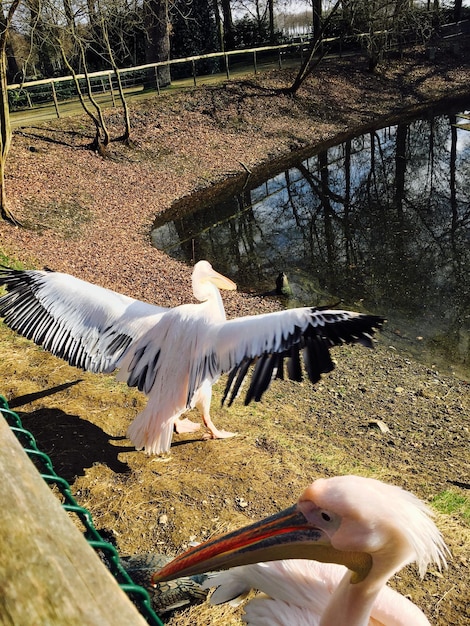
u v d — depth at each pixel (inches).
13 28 649.0
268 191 766.5
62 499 210.5
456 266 548.1
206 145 851.4
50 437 239.9
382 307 480.7
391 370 386.3
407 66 1197.7
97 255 554.6
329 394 348.8
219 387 318.7
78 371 287.1
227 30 1332.4
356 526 90.3
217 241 629.9
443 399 352.8
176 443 249.9
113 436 245.4
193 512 208.7
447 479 259.4
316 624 109.3
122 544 194.1
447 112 1059.9
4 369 285.1
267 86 1021.8
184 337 189.5
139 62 1120.8
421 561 90.9
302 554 94.6
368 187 772.0
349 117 1018.1
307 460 253.9
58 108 894.4
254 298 497.4
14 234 554.9
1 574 51.2
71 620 48.3
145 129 835.4
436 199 722.2
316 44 981.8
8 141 565.6
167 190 739.4
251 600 118.9
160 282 509.4
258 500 217.6
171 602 164.1
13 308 207.2
